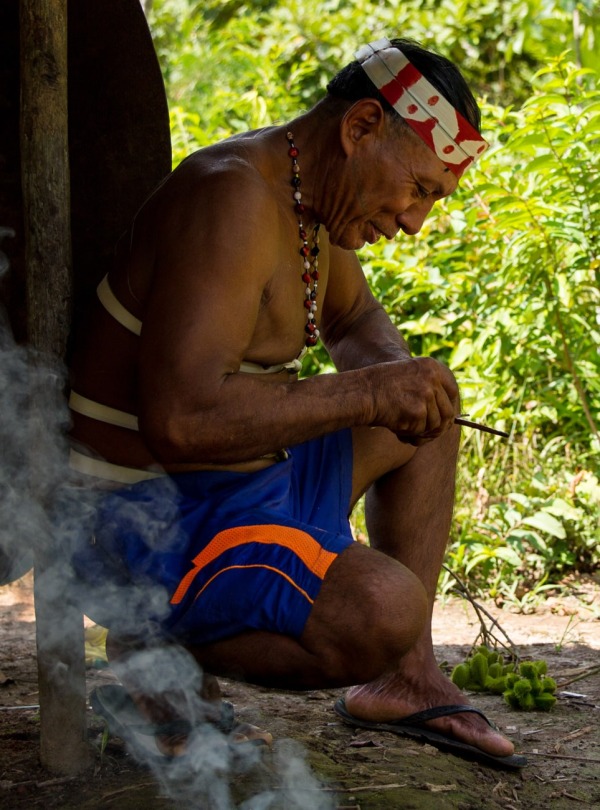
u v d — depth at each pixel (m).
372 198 2.38
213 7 10.70
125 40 2.65
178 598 2.23
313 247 2.48
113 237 2.75
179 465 2.33
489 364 5.02
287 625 2.14
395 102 2.32
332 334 2.89
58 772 2.36
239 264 2.16
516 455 5.12
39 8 2.29
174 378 2.09
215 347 2.11
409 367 2.25
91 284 2.75
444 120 2.32
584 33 8.59
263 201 2.25
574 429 5.29
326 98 2.44
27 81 2.31
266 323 2.36
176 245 2.18
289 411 2.14
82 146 2.70
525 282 4.91
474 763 2.62
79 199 2.72
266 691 3.23
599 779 2.60
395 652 2.15
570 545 4.82
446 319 5.36
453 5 9.20
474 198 5.32
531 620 4.23
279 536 2.21
